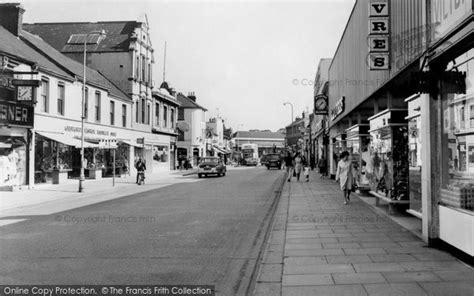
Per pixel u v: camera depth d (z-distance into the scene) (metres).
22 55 20.05
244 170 47.00
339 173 13.21
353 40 15.97
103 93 28.84
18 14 24.19
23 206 14.02
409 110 8.34
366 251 6.62
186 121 56.84
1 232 8.97
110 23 37.34
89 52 34.41
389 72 10.52
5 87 17.84
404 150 10.13
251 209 12.50
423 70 6.95
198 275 5.59
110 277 5.49
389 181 10.47
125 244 7.54
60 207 13.78
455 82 6.31
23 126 19.19
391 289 4.71
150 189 20.89
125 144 32.69
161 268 5.94
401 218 9.75
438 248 6.73
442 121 6.75
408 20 8.73
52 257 6.59
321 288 4.83
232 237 8.20
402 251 6.56
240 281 5.33
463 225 5.80
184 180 28.23
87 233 8.69
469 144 5.89
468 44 5.77
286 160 24.31
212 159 33.12
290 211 11.51
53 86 22.59
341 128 23.78
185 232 8.74
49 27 37.53
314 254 6.51
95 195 18.06
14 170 19.17
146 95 37.06
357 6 14.77
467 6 5.29
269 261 6.14
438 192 6.82
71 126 24.42
